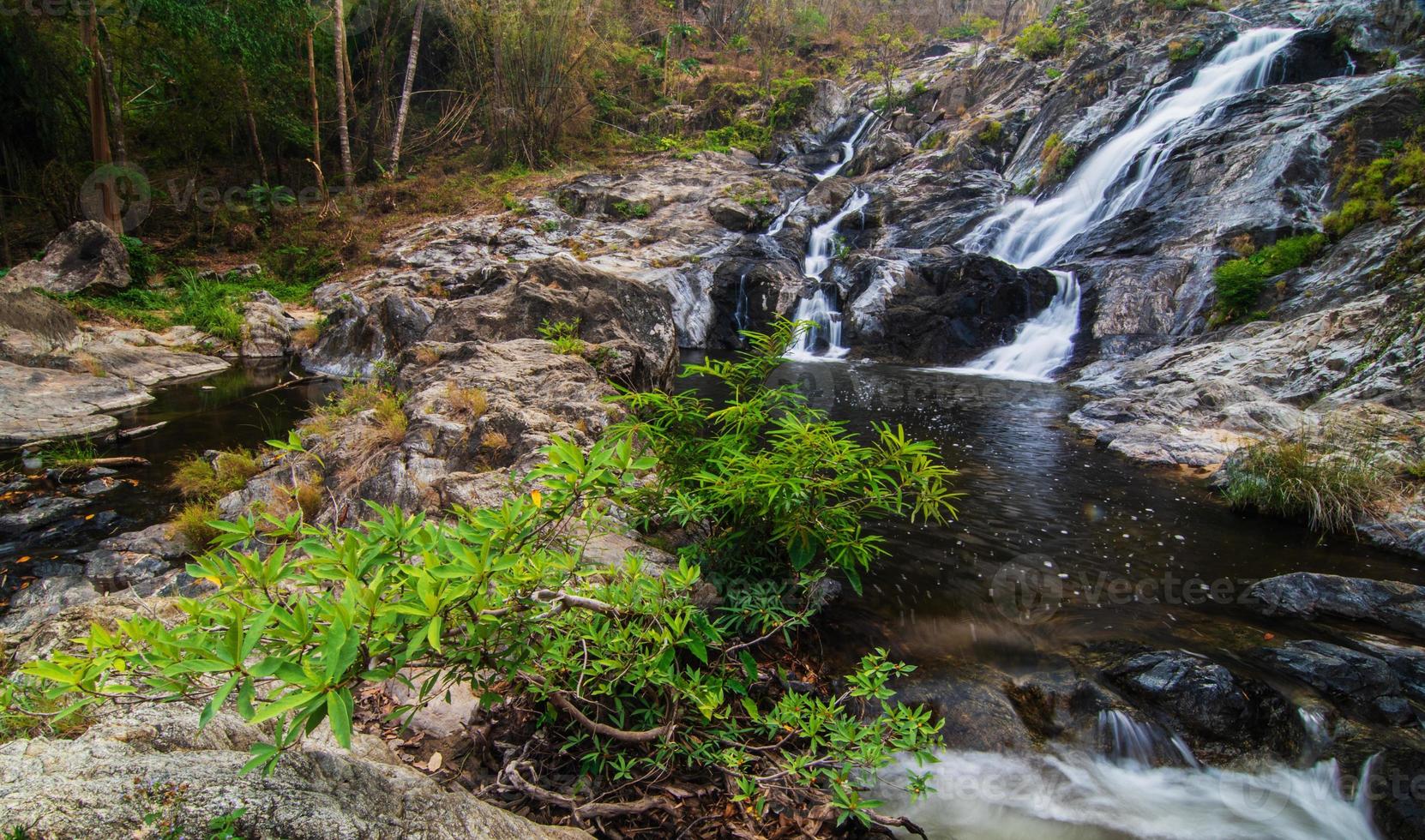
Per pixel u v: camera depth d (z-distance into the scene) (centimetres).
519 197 2142
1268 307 1155
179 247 1939
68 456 750
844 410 1012
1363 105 1377
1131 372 1141
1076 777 321
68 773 170
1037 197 1877
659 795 261
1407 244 1034
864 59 3159
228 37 1770
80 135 1969
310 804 174
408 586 190
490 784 256
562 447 229
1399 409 788
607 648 249
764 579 362
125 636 184
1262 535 590
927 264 1608
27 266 1484
